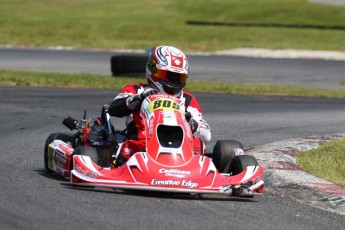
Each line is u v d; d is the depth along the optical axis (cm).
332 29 15950
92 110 5044
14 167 3058
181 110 2784
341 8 19175
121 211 2275
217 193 2525
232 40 13925
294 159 3528
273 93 7119
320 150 3841
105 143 2945
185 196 2606
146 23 16138
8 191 2489
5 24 14825
